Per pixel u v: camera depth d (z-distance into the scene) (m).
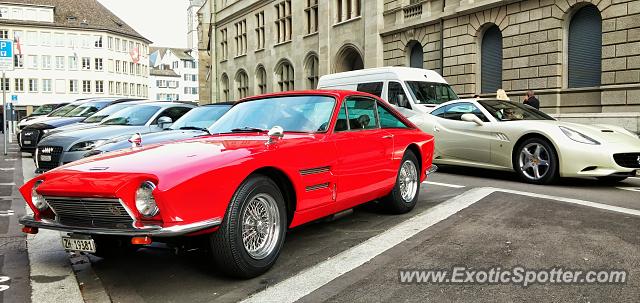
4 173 11.16
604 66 15.06
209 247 3.63
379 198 5.65
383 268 3.88
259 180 3.73
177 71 118.38
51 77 71.56
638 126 14.20
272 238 3.89
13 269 4.21
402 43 22.86
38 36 70.31
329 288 3.53
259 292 3.52
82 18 74.25
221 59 44.53
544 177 7.84
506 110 9.12
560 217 5.31
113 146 7.17
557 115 16.38
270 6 35.00
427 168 6.34
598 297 3.22
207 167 3.42
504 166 8.48
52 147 8.59
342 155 4.61
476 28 19.06
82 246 3.56
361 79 13.95
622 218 5.23
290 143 4.11
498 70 18.81
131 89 81.06
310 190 4.21
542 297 3.24
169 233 3.21
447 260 3.99
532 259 3.96
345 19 26.95
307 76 31.06
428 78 13.36
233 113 5.29
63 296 3.59
